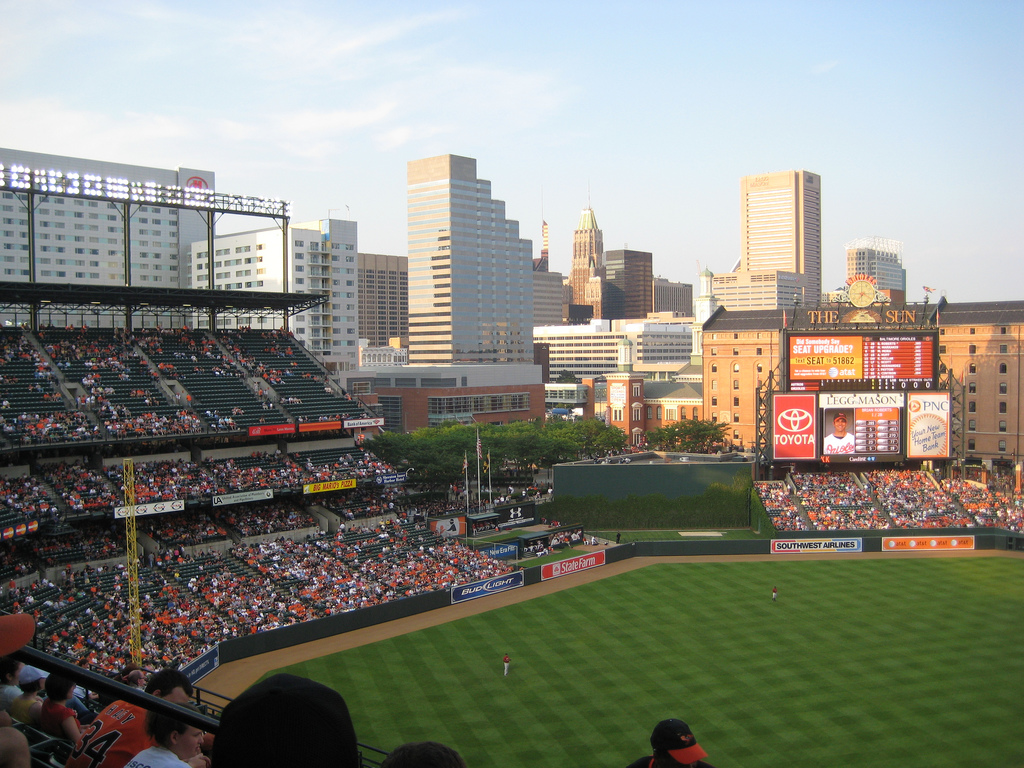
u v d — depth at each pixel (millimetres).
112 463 91438
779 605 87688
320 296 113250
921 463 132375
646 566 105812
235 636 73812
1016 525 117000
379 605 82312
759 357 186750
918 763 52844
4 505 76312
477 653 73562
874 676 67312
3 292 93688
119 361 101750
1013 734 56656
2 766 6512
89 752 9641
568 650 74125
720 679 67062
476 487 150125
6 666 13328
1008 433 161125
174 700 9969
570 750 54875
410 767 5688
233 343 116500
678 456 145625
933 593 91688
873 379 125062
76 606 72188
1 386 89250
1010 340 160625
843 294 132500
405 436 148250
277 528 97312
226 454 101688
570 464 134375
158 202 103375
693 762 9664
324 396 114375
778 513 123125
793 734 57062
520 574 96312
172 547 87562
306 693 5598
